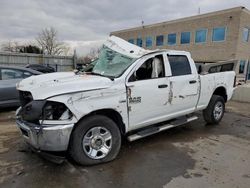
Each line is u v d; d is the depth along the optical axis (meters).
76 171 3.43
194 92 5.07
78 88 3.34
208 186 3.12
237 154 4.21
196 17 25.95
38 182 3.12
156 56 4.36
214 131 5.59
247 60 24.61
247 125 6.25
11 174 3.32
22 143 4.46
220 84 5.89
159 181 3.22
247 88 10.05
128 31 34.88
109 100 3.59
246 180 3.29
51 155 3.35
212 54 24.75
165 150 4.32
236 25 22.58
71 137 3.38
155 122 4.41
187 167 3.66
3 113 6.77
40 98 3.25
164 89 4.37
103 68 4.43
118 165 3.66
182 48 27.67
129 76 3.88
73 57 23.30
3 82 6.66
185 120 5.10
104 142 3.69
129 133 4.30
